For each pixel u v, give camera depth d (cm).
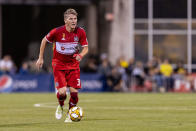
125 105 4362
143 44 8738
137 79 7550
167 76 7512
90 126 2648
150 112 3609
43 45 2852
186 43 8712
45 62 9488
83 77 7225
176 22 8700
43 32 10556
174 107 4097
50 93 6800
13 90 7231
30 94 6500
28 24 10738
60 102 2917
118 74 7319
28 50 10756
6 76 7231
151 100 5094
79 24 9700
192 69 8712
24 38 10756
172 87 7556
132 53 8762
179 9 8688
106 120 3008
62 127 2612
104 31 9150
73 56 2842
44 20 10512
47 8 10444
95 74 7244
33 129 2527
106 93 6838
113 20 8938
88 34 9331
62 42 2830
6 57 7612
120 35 8856
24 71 7488
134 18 8756
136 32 8750
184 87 7581
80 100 5134
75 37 2841
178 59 8712
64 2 9038
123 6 8800
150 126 2648
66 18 2784
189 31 8700
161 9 8694
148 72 7644
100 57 8681
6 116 3338
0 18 9488
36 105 4422
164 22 8694
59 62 2856
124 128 2550
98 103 4644
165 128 2552
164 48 8712
